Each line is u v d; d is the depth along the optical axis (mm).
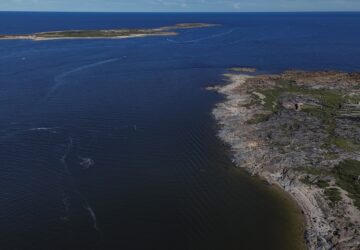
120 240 48688
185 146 73875
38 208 54375
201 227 51438
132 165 66562
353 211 52969
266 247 48031
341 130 77062
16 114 89125
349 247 46594
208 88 111812
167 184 61219
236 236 49906
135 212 54219
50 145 73125
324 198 56188
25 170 63938
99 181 61438
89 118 87375
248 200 57188
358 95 98938
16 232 49594
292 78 117938
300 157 66938
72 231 50031
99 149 72000
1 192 57688
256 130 78938
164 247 47750
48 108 93688
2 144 73188
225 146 73438
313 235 49344
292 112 87688
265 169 64625
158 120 86812
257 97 99812
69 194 57781
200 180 62469
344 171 62188
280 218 53188
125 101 100188
